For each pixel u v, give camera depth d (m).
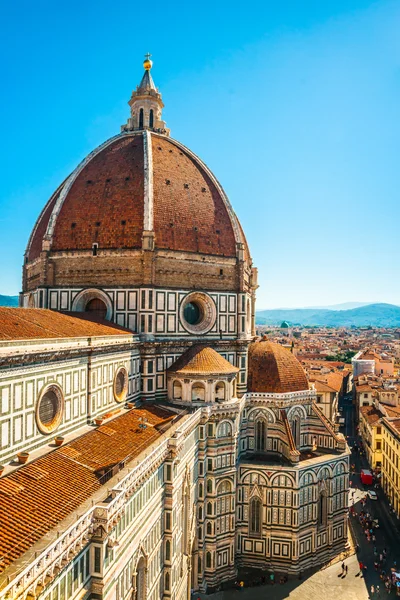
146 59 104.56
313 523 80.25
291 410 87.62
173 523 55.12
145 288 76.06
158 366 76.62
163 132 102.25
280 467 78.31
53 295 81.19
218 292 85.06
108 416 60.59
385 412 132.38
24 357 42.28
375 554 84.62
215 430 74.44
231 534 76.81
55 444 47.91
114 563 38.16
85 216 82.25
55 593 30.52
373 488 118.19
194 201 87.31
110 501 36.84
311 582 75.56
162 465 53.44
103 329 65.75
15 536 31.20
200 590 72.25
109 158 89.25
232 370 77.25
